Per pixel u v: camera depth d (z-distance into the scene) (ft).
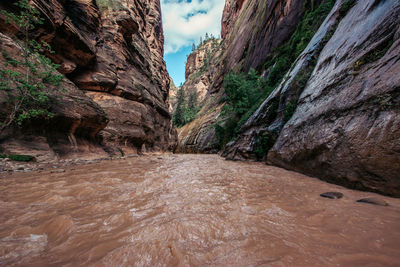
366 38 12.69
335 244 4.00
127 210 6.40
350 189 9.64
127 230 4.86
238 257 3.63
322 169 12.45
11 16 19.47
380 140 8.49
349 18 17.67
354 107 10.84
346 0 20.03
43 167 16.31
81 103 24.50
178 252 3.84
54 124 21.01
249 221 5.39
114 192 8.91
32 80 18.35
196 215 5.86
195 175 14.44
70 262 3.56
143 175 13.85
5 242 4.20
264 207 6.66
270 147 23.90
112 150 35.42
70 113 22.44
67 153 21.88
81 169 16.28
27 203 7.09
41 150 18.22
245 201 7.49
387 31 11.03
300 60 25.14
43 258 3.68
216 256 3.70
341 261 3.38
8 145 15.93
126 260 3.64
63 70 31.58
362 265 3.26
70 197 7.91
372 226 4.86
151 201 7.52
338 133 11.37
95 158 25.21
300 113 18.34
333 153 11.35
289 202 7.31
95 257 3.71
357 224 5.01
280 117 23.73
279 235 4.50
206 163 25.40
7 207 6.59
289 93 22.95
